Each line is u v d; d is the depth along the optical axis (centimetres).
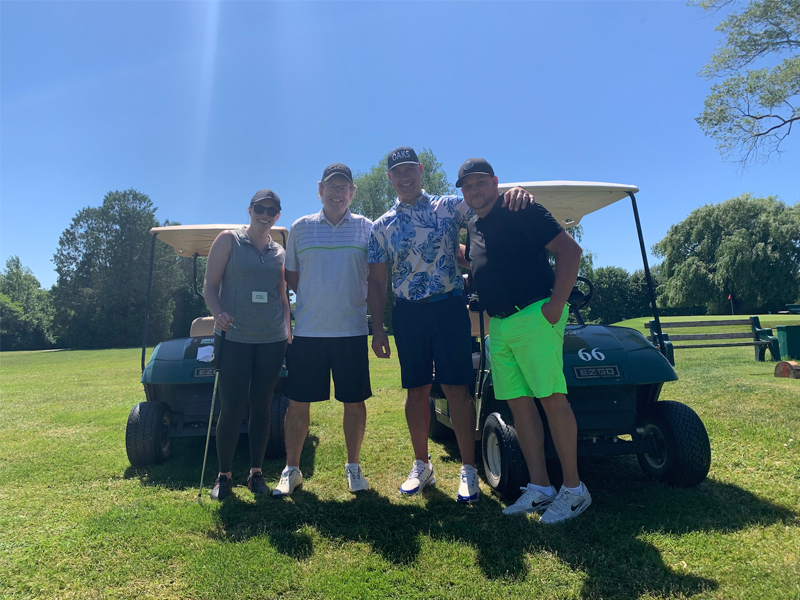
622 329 334
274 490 301
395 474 344
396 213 299
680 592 181
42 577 210
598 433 302
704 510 253
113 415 601
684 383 630
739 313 3419
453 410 293
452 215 295
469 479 287
